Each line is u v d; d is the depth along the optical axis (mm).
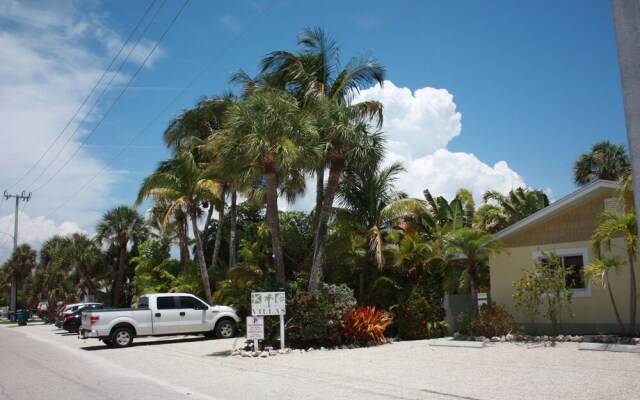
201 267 25828
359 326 16859
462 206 28484
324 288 17391
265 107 16578
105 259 50531
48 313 47625
